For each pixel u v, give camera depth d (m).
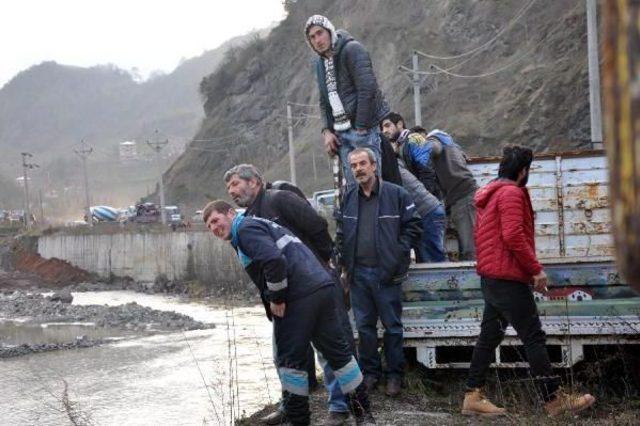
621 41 0.63
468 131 47.34
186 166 87.06
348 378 6.07
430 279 7.42
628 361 6.78
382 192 7.08
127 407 12.29
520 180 6.33
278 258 5.73
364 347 7.30
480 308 7.09
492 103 49.53
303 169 64.88
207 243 45.06
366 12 72.50
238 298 37.78
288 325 5.94
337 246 7.61
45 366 18.78
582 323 6.71
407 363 7.94
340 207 7.81
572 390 6.16
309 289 5.92
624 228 0.63
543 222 9.18
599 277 6.89
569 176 9.14
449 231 8.95
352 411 6.12
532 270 5.97
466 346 7.23
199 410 11.43
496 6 58.44
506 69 51.78
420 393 7.16
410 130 8.73
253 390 12.56
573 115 41.69
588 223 9.05
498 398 6.84
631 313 6.62
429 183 8.53
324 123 8.02
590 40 19.14
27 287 56.75
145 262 51.47
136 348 21.28
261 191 6.93
